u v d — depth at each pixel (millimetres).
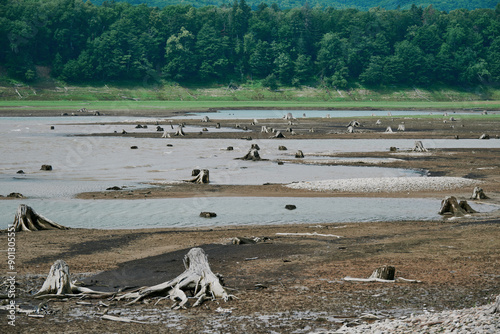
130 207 45969
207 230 37438
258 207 46500
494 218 42062
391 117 196250
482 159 82750
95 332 18000
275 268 26688
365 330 17281
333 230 37344
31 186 56406
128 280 24672
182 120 174125
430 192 54531
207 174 60500
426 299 21422
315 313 19844
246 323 18812
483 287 23031
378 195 52688
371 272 25688
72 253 30250
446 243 32562
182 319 19328
